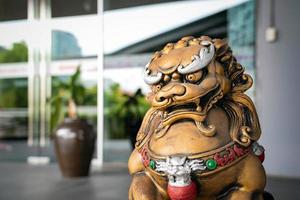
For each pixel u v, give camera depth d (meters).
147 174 1.51
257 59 6.04
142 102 7.25
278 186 5.04
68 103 6.47
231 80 1.51
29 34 7.95
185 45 1.47
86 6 7.34
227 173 1.38
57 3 7.63
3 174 6.20
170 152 1.38
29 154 8.33
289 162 5.80
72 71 7.65
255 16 6.14
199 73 1.39
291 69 5.79
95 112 7.46
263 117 5.96
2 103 8.52
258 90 6.00
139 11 7.12
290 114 5.80
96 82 7.39
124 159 7.48
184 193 1.35
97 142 7.43
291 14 5.78
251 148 1.45
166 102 1.39
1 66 8.37
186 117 1.41
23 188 4.95
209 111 1.42
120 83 7.32
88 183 5.31
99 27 7.27
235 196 1.42
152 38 7.09
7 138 8.59
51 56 7.86
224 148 1.37
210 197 1.43
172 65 1.41
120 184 5.23
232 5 6.45
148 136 1.52
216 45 1.46
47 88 8.08
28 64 8.12
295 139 5.75
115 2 7.23
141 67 7.20
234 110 1.46
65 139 5.70
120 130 7.43
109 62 7.32
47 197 4.38
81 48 7.46
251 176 1.41
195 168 1.35
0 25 8.12
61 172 6.00
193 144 1.36
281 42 5.85
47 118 8.24
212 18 6.66
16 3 7.93
